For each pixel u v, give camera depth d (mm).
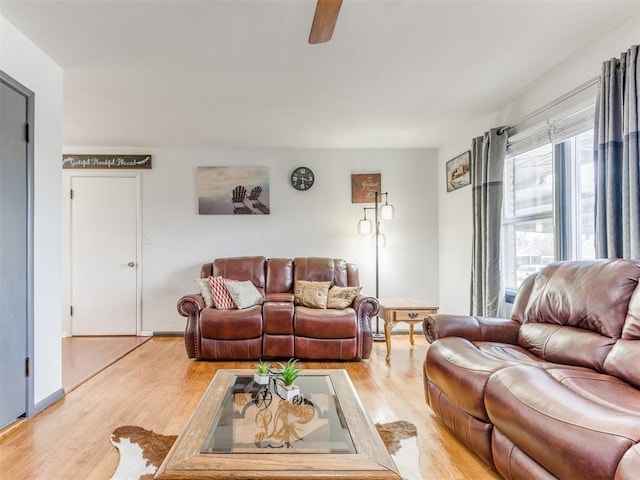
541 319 2271
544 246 3164
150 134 4371
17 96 2322
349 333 3678
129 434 2168
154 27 2264
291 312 3744
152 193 4871
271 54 2584
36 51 2488
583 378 1648
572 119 2711
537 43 2473
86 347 4223
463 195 4379
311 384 2107
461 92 3254
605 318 1834
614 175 2219
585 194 2760
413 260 5055
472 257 3885
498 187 3453
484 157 3578
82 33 2328
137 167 4863
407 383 3055
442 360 2127
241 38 2383
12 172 2273
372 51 2555
